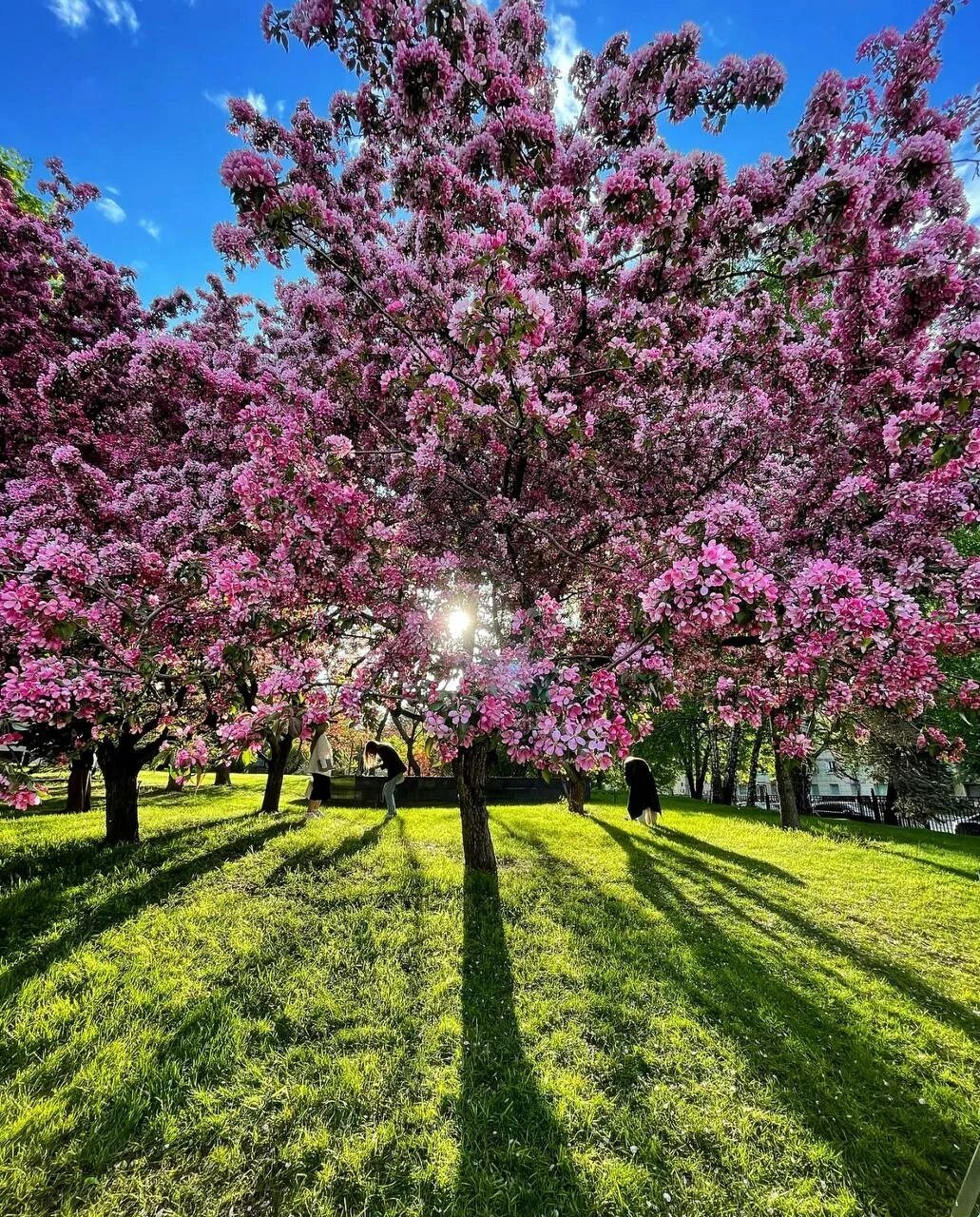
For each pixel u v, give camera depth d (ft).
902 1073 12.40
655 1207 8.81
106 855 24.06
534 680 11.39
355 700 13.34
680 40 14.11
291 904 19.20
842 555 15.30
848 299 15.72
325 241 17.71
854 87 14.67
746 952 17.78
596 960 16.38
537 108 17.07
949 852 38.45
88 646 14.71
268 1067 11.31
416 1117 10.24
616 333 16.89
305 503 13.50
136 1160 9.14
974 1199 7.82
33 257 26.55
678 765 99.45
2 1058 11.19
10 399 23.89
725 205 14.20
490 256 11.19
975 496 14.49
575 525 18.01
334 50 14.02
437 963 15.69
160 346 19.77
